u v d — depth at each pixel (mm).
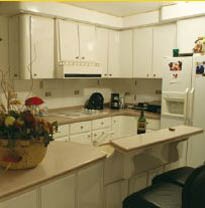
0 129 1403
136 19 4332
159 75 4230
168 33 4062
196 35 3645
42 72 3598
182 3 3650
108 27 4465
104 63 4500
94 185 1738
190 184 1339
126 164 1878
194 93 3365
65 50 3781
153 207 1521
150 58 4332
